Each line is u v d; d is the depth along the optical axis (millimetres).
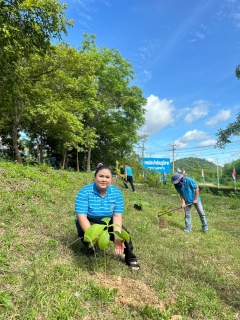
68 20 7898
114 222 3143
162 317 2289
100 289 2547
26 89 12781
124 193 10703
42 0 7180
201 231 5828
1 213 4168
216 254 4277
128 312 2338
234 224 6992
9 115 14594
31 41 7770
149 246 4113
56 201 5852
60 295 2363
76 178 10398
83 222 2959
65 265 2916
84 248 3479
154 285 2889
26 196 5391
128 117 24828
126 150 27297
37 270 2705
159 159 27953
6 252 2986
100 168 3049
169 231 5395
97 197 3076
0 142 21859
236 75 16047
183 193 5664
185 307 2496
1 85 9602
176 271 3330
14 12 6926
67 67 13789
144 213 6840
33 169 8836
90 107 20188
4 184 5809
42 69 13445
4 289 2375
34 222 4172
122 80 23484
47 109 13211
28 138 22625
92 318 2215
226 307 2689
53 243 3396
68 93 15570
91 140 20297
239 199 13008
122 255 3539
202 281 3146
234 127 16891
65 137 17500
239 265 3871
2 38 7027
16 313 2115
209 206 10242
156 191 15031
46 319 2084
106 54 22703
